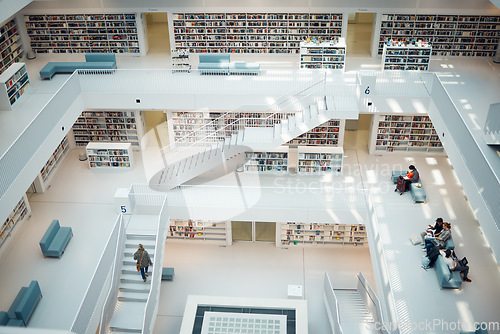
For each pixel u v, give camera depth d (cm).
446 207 1549
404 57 1736
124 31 1936
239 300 1469
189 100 1661
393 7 1822
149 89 1672
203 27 1902
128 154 1762
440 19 1844
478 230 1459
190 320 1406
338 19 1872
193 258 1752
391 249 1387
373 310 1373
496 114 1227
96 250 1441
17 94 1623
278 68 1833
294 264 1723
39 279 1352
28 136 1285
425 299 1237
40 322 1227
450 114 1370
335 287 1627
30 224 1547
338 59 1783
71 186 1714
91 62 1802
